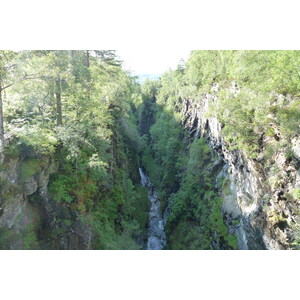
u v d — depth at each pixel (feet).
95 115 84.53
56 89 64.54
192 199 114.01
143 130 259.19
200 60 147.95
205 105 135.23
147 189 155.22
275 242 61.16
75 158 65.16
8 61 52.85
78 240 58.59
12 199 48.06
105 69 120.67
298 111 56.13
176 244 103.09
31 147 54.90
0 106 48.21
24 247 48.32
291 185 58.59
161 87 281.33
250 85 71.36
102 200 74.08
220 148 108.58
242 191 83.92
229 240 80.94
